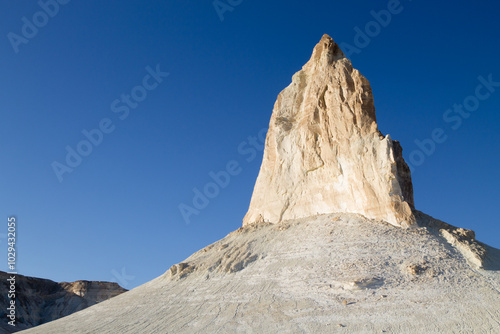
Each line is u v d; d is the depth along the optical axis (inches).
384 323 1478.8
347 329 1481.3
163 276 2433.6
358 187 2268.7
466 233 1999.3
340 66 2591.0
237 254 2289.6
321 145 2534.5
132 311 2084.2
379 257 1855.3
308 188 2544.3
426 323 1443.2
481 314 1446.9
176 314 1889.8
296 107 2898.6
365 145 2299.5
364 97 2411.4
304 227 2329.0
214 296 1947.6
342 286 1711.4
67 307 4662.9
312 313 1609.3
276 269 2003.0
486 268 1748.3
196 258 2484.0
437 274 1700.3
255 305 1761.8
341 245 2006.6
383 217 2127.2
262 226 2596.0
